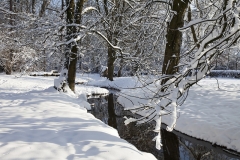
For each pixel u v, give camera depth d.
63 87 11.21
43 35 10.45
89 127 5.16
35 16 10.95
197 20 3.77
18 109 6.91
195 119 7.85
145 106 3.99
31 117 5.91
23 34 11.05
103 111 11.23
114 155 3.71
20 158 3.43
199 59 3.53
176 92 3.46
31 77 20.97
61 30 10.88
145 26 7.44
